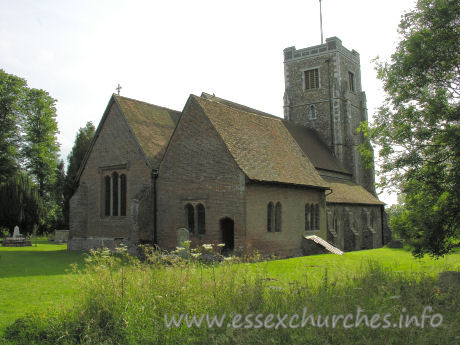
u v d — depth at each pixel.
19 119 47.03
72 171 48.19
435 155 16.19
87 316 8.66
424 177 15.88
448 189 15.19
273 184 24.69
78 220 30.58
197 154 24.78
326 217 31.08
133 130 28.31
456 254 22.22
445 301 9.09
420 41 15.90
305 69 50.91
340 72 49.19
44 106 49.91
